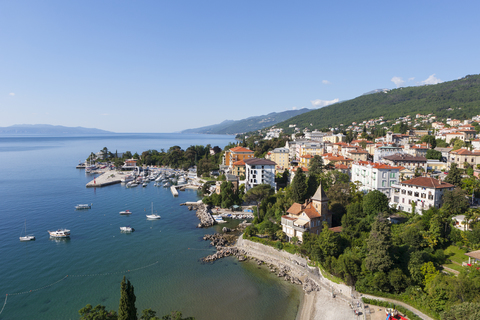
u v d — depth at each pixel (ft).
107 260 312.91
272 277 282.56
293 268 294.87
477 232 243.19
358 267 235.81
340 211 359.25
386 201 342.03
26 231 395.34
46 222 435.53
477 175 447.83
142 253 332.39
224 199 529.45
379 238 229.25
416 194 345.31
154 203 569.23
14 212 485.97
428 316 188.65
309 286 259.80
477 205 339.57
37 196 606.55
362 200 372.17
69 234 380.99
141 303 237.04
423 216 289.74
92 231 401.29
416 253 226.79
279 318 220.64
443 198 315.78
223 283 270.46
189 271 292.40
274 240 342.23
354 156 652.07
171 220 459.73
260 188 436.76
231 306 235.20
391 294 213.87
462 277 188.03
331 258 257.75
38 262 304.71
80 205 517.96
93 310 165.99
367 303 215.72
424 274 213.46
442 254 237.86
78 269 291.79
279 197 425.28
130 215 482.69
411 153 618.85
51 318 216.13
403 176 446.60
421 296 199.11
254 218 425.28
